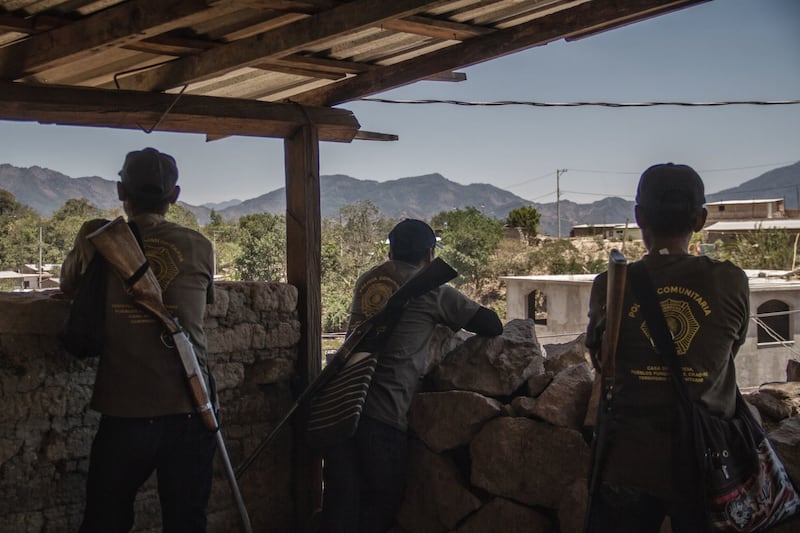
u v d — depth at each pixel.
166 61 3.98
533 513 3.50
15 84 3.55
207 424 3.12
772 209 58.12
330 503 3.54
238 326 4.09
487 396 3.76
